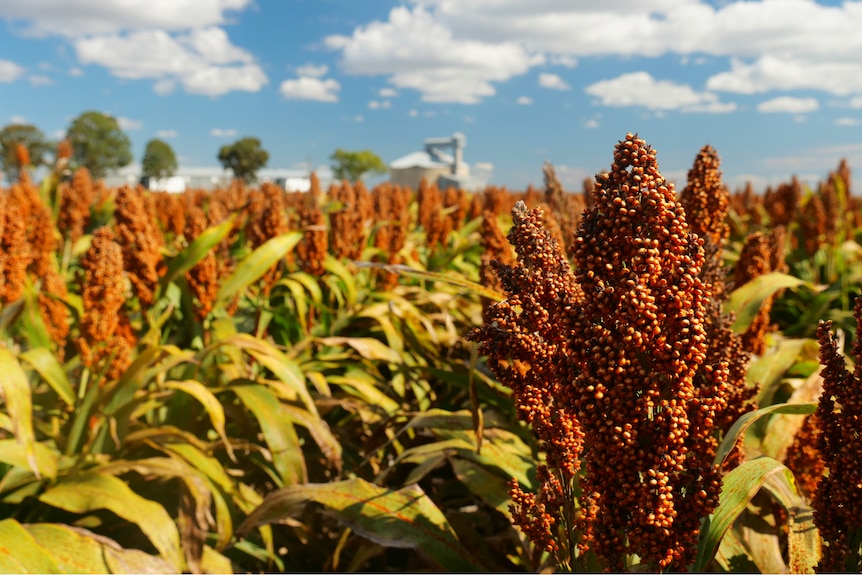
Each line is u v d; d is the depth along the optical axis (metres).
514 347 1.89
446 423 3.52
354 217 6.96
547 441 1.95
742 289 4.16
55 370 4.28
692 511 1.52
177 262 4.84
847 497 1.65
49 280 5.49
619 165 1.46
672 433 1.46
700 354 1.44
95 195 15.32
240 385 4.15
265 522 2.95
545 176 5.66
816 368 3.92
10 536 2.73
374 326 5.94
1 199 4.76
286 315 6.42
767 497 2.81
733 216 12.14
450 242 11.64
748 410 2.44
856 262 10.73
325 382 4.68
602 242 1.46
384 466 4.71
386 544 2.64
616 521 1.57
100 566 2.76
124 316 4.84
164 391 4.29
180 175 105.19
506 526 4.16
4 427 3.58
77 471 3.59
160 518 3.17
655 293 1.45
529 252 1.93
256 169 107.81
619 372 1.43
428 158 96.06
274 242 5.22
